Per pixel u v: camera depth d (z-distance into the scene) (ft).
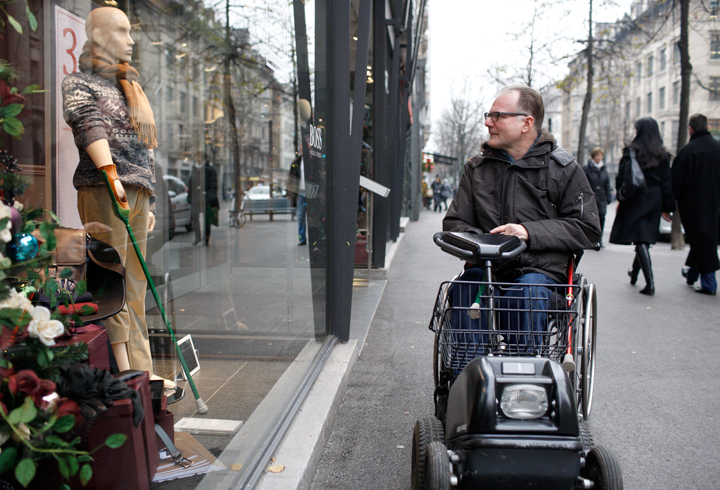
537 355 7.68
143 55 13.62
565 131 251.80
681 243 39.22
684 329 18.56
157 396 7.19
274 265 13.37
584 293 9.14
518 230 8.70
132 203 8.64
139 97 8.93
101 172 7.42
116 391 5.53
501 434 6.34
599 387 13.28
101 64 8.07
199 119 16.53
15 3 4.38
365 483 8.77
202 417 8.66
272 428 9.10
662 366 14.83
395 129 35.04
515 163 9.32
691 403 12.31
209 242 15.20
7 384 3.88
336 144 14.43
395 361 14.98
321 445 9.56
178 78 16.03
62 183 6.77
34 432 4.01
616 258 35.47
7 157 4.43
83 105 7.37
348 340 15.33
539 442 6.26
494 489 6.50
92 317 6.53
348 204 14.76
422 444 7.41
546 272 8.75
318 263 13.61
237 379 10.50
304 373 11.94
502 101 9.29
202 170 16.65
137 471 5.79
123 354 8.63
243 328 12.18
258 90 15.05
